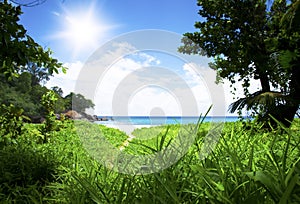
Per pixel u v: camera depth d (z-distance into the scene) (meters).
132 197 1.39
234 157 1.50
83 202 1.48
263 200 1.21
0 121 3.66
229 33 9.26
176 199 1.27
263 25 9.04
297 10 5.22
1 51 3.05
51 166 2.55
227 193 1.27
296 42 7.24
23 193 2.01
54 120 5.35
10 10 3.06
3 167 2.54
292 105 6.45
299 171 1.27
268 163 1.69
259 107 6.63
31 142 3.93
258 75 8.82
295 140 1.88
